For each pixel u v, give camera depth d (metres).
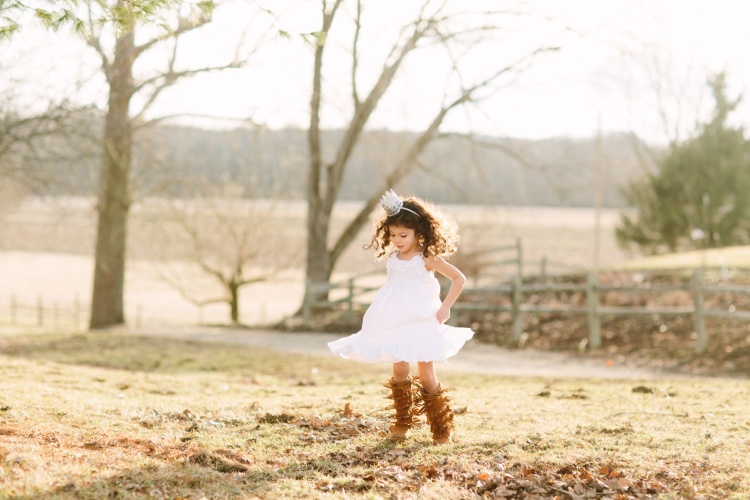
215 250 27.98
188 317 32.84
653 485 4.14
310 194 22.05
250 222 27.53
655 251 30.70
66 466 4.18
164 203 25.34
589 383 9.57
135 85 12.88
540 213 84.94
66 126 12.95
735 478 4.19
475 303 19.42
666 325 15.48
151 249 29.19
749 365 12.16
